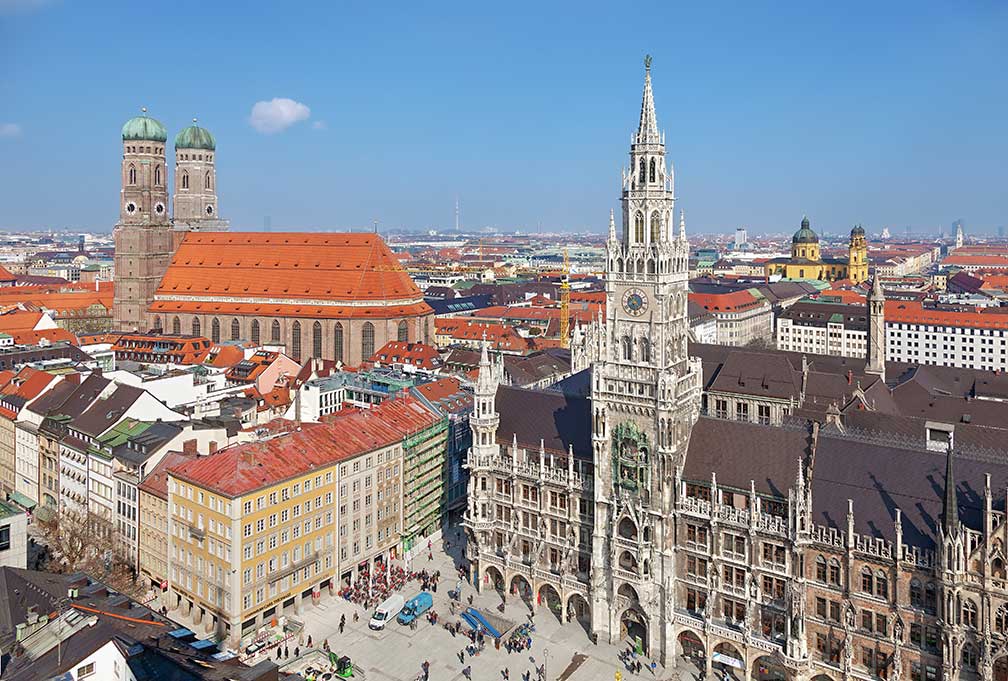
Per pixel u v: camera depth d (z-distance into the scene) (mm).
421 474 142750
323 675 102688
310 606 120938
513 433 125500
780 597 98125
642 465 106250
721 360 184125
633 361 106250
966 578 83625
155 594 123625
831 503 96125
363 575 130500
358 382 182750
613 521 108812
